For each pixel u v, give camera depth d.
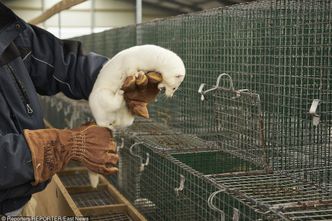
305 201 1.10
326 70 1.32
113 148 0.87
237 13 1.62
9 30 1.03
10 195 0.94
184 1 6.89
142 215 2.08
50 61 1.08
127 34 2.75
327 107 1.33
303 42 1.35
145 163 1.97
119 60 0.86
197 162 1.73
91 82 1.03
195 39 1.93
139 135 2.03
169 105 2.20
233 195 1.20
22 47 1.06
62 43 1.10
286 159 1.42
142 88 0.86
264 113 1.48
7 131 0.97
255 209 1.10
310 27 1.33
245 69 1.58
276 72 1.43
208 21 1.82
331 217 1.02
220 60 1.74
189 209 1.68
